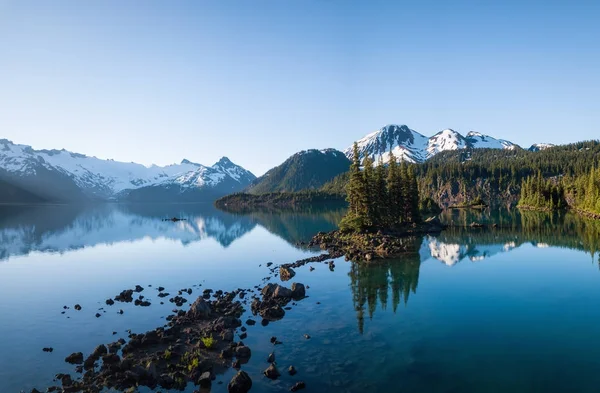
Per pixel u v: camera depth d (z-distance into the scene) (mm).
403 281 51094
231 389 23891
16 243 96812
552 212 166750
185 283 53344
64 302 44969
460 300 42469
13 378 26312
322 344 30859
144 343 31156
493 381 25094
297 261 65562
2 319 38688
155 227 142000
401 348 30031
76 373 26938
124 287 51938
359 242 82250
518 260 65250
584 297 43406
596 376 25688
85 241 101250
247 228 133000
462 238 90625
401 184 112500
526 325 34875
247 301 43438
